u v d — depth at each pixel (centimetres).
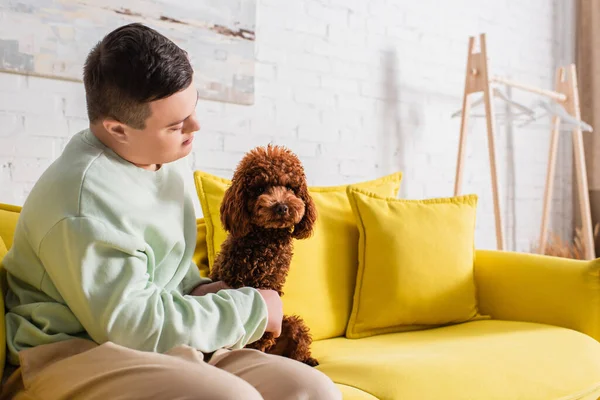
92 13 177
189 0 196
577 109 289
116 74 99
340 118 241
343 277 178
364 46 249
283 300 163
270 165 130
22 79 169
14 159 169
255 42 215
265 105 219
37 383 96
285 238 132
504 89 305
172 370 87
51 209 100
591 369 153
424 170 271
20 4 165
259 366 100
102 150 108
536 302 184
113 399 87
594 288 173
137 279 99
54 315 104
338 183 241
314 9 232
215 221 163
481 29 295
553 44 331
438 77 276
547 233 329
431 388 127
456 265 187
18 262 109
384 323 176
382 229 179
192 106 107
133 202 107
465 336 167
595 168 334
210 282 129
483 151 298
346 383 128
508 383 136
